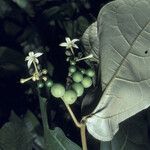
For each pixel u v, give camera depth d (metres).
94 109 0.50
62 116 0.64
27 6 0.72
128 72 0.50
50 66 0.65
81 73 0.49
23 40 0.70
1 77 0.68
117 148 0.56
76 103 0.62
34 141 0.62
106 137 0.50
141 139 0.57
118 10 0.51
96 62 0.55
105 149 0.55
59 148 0.53
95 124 0.50
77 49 0.56
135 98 0.50
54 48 0.68
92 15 0.69
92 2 0.71
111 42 0.50
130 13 0.51
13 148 0.57
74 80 0.49
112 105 0.50
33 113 0.66
